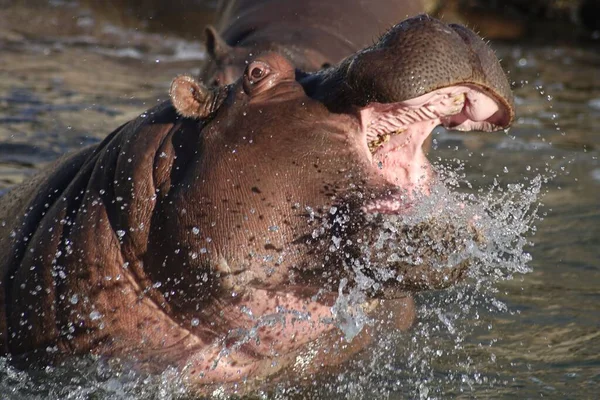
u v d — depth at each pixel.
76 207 21.33
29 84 48.28
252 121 18.67
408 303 24.36
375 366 21.89
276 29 32.75
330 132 18.09
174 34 66.25
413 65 16.75
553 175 36.47
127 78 52.19
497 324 24.48
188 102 19.41
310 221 18.12
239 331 20.00
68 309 20.72
